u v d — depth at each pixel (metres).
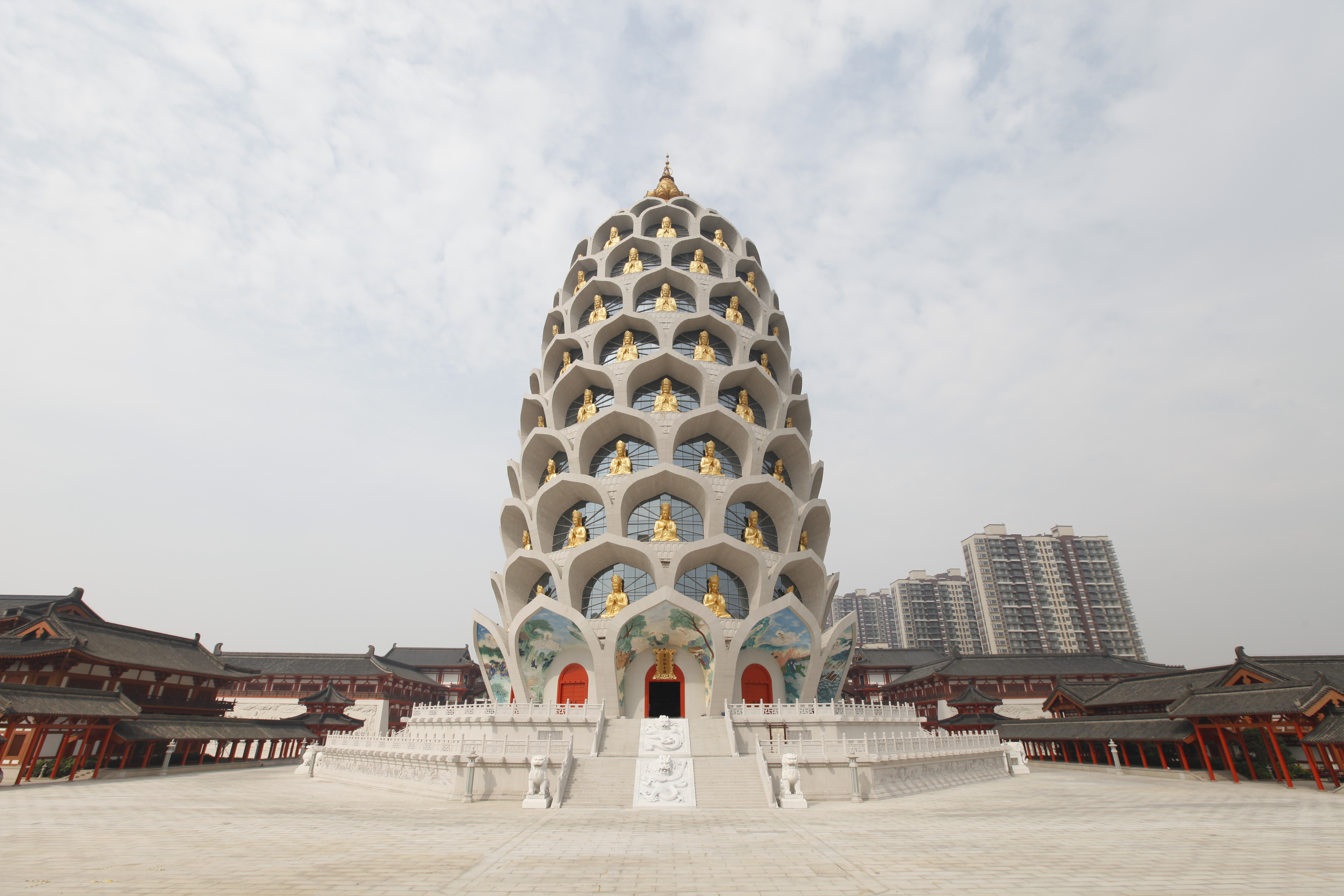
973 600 179.25
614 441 47.06
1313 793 32.66
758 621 39.06
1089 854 16.86
